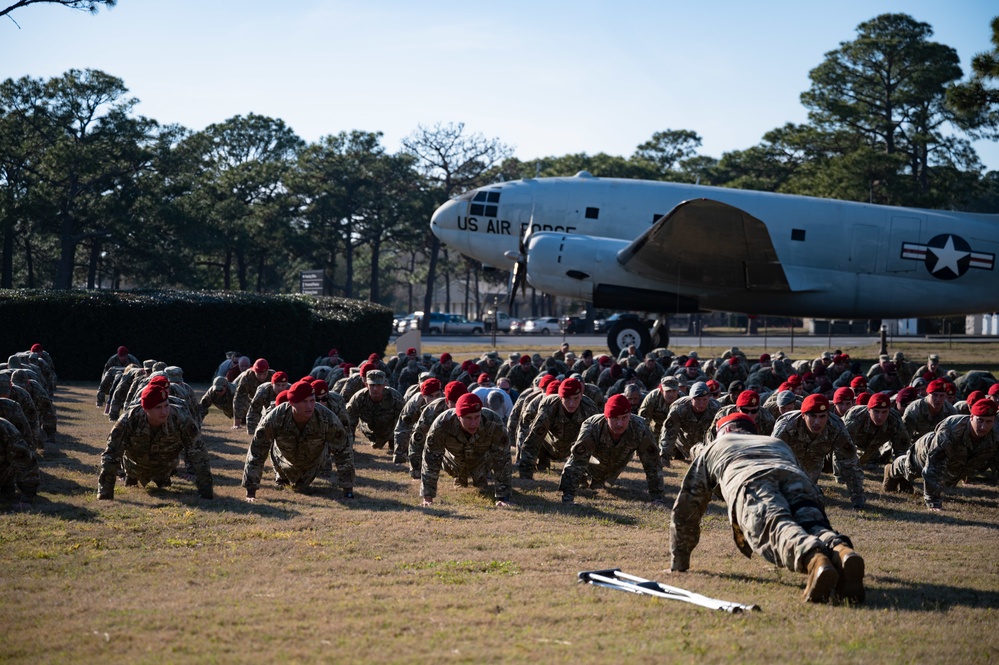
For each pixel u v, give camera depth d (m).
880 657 5.84
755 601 7.27
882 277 32.88
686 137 101.19
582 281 32.59
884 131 72.94
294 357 32.06
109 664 5.59
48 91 65.50
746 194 33.53
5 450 10.34
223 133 90.81
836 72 73.00
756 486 7.31
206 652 5.82
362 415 15.45
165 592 7.31
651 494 11.57
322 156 82.81
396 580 7.79
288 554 8.67
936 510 11.65
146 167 68.25
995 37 24.53
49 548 8.73
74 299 30.92
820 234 32.91
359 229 84.06
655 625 6.50
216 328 31.41
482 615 6.70
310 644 5.99
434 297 142.12
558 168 94.38
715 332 79.44
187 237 67.56
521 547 9.20
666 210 33.12
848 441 11.67
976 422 11.52
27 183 62.34
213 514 10.32
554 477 13.70
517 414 15.26
